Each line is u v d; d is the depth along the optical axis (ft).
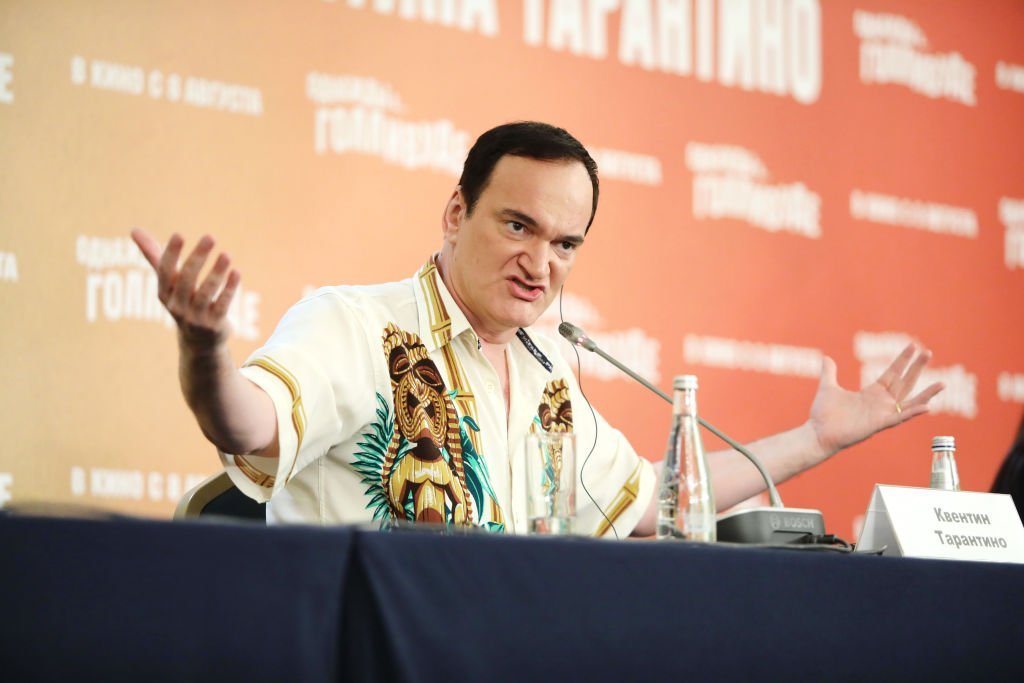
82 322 33.73
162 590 12.28
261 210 36.27
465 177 23.89
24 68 33.50
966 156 48.83
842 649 15.42
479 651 13.37
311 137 37.11
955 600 16.26
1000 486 32.37
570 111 41.34
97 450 33.65
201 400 17.34
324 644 12.78
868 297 46.19
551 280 23.71
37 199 33.37
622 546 14.30
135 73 34.83
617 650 14.07
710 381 42.88
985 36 49.80
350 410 21.81
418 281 24.17
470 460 23.20
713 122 43.86
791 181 45.16
